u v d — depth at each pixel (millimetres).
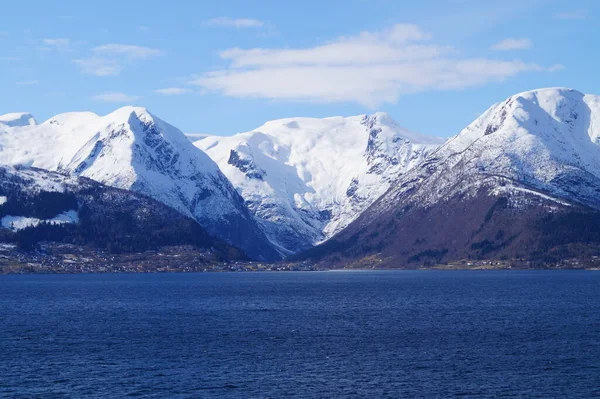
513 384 137500
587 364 153750
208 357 162875
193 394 131375
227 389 134625
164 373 146750
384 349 172000
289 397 129625
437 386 136500
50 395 130750
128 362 157375
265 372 147500
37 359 160875
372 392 132625
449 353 166500
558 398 128500
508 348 172500
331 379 141750
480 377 142875
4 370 149500
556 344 177875
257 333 199625
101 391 133250
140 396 130000
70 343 182625
